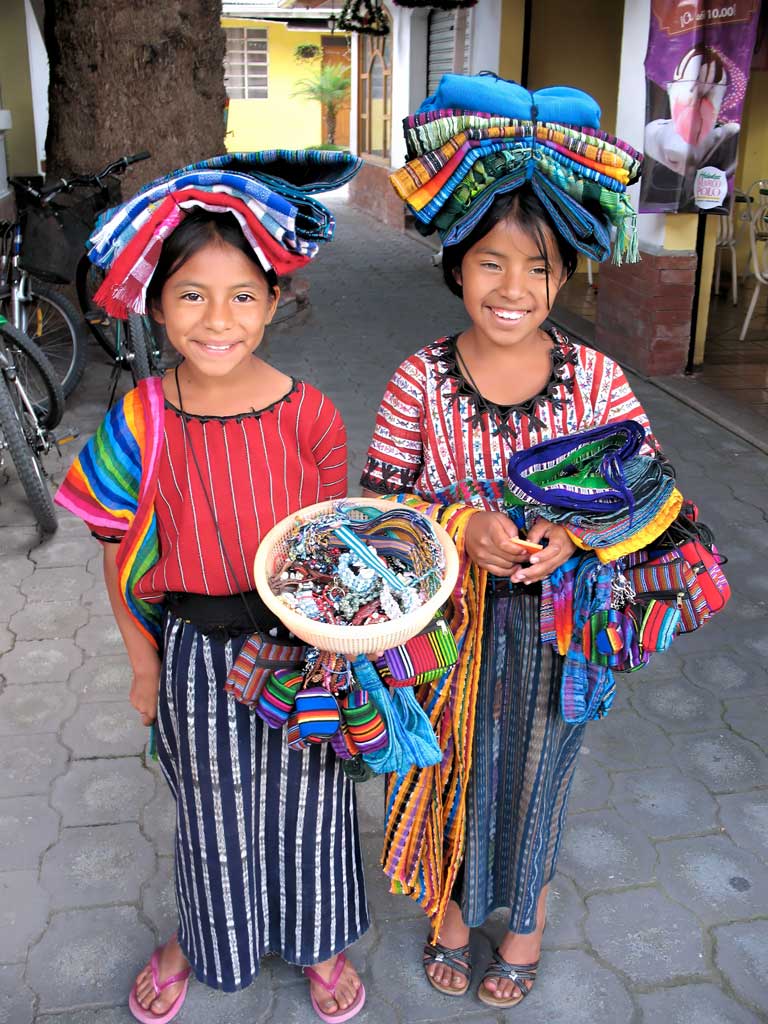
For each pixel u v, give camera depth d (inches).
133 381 220.8
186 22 243.3
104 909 90.5
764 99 323.0
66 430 207.2
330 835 72.9
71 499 65.8
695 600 67.1
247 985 76.3
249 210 56.8
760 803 104.9
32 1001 81.5
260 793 70.3
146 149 246.7
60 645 131.9
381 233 511.2
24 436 158.6
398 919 90.4
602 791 106.3
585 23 358.0
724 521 170.2
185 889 73.8
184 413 63.7
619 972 84.3
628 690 124.6
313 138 890.7
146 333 218.4
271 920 76.3
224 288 58.7
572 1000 81.7
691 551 67.0
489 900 79.4
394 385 70.8
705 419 220.1
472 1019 80.3
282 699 64.1
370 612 59.5
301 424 66.2
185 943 76.5
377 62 550.0
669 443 205.6
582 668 68.1
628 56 241.3
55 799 104.0
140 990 80.8
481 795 74.4
